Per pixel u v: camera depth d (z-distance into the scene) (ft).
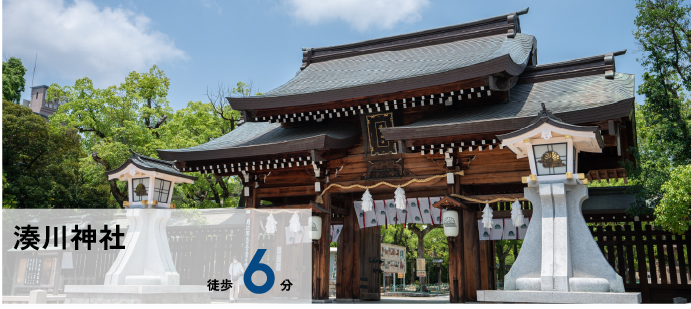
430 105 46.21
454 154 42.01
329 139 43.45
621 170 44.50
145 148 78.28
